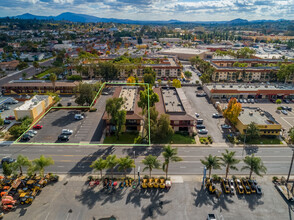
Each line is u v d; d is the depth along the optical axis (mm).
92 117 103500
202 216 51750
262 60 198250
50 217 51188
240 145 81688
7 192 57344
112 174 64750
